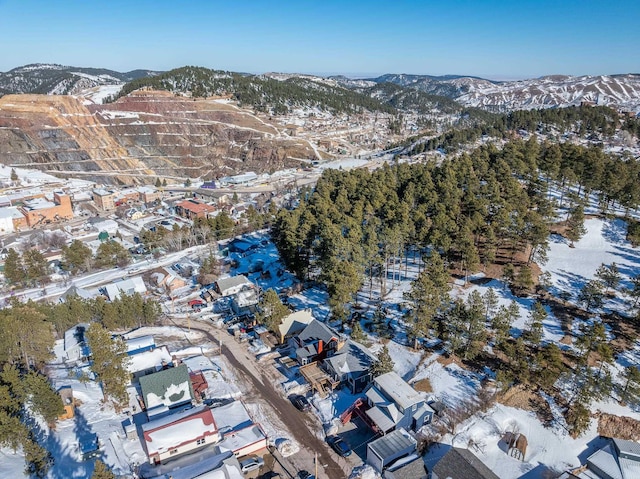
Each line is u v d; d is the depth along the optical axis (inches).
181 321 2871.6
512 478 1636.3
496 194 3410.4
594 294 2438.5
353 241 2837.1
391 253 2957.7
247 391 2138.3
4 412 1567.4
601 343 2084.2
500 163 4138.8
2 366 2113.7
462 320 2234.3
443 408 1925.4
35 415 1855.3
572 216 3348.9
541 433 1829.5
